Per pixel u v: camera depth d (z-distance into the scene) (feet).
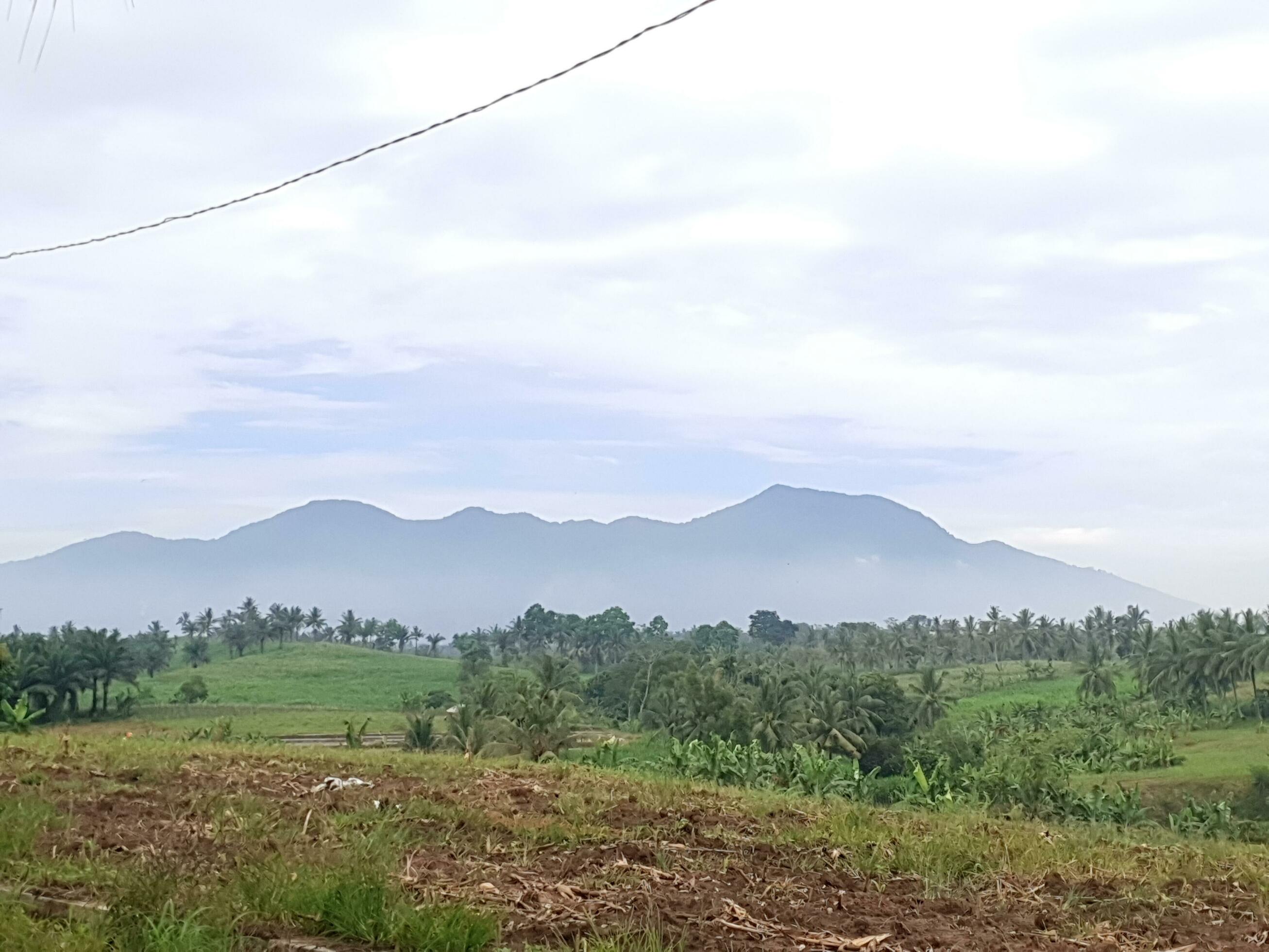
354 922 17.15
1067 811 103.14
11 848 21.62
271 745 60.95
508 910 18.70
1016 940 18.52
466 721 152.76
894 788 114.62
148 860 20.33
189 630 502.79
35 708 231.91
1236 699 250.78
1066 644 433.07
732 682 220.23
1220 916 21.86
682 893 20.84
